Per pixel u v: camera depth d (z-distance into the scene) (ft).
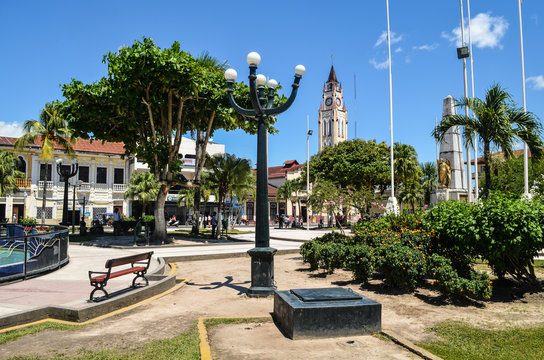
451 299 22.00
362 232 30.86
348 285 26.30
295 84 24.57
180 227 131.34
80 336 15.74
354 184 138.21
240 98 57.36
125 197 115.96
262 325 17.34
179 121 57.11
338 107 388.98
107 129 60.64
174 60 46.85
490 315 19.13
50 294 22.54
